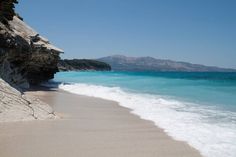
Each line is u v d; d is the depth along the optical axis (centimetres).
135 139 962
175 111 1509
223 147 851
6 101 1221
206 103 1820
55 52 3209
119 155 809
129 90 2784
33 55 2766
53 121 1220
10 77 2281
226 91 2628
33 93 2373
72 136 993
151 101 1933
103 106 1725
